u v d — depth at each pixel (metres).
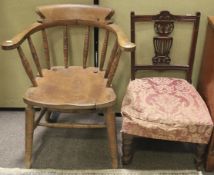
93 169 1.72
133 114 1.58
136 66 1.90
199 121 1.52
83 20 1.76
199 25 1.84
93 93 1.58
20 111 2.22
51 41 1.94
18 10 1.87
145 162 1.78
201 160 1.69
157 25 1.81
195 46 1.83
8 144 1.90
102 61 1.81
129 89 1.75
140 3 1.80
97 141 1.94
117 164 1.71
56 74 1.77
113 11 1.72
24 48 1.98
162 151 1.87
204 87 1.83
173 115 1.55
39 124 1.68
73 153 1.84
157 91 1.71
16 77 2.10
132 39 1.83
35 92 1.58
